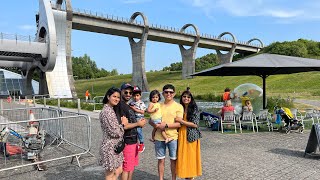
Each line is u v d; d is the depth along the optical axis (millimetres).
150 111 5453
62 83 54969
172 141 5402
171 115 5355
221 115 12547
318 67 12047
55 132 10031
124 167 5043
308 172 6484
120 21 67625
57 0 59281
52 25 47031
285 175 6277
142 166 7172
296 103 28016
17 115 16734
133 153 5086
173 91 5457
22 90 63438
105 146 4539
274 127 13289
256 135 11461
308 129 12906
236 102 15102
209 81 78938
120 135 4570
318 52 85250
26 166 7199
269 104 20375
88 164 7336
